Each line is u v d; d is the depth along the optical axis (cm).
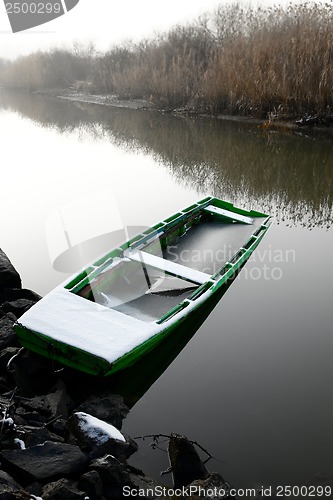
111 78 2872
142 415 510
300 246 890
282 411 508
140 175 1380
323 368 570
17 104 2930
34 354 548
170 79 2253
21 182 1305
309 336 627
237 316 670
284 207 1132
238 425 491
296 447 465
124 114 2342
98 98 2831
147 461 452
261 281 756
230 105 1952
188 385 550
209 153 1605
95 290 634
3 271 674
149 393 541
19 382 516
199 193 1224
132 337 536
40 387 534
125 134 1947
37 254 859
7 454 407
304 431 482
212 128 1862
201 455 457
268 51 1803
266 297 714
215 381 554
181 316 589
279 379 554
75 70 3419
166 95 2269
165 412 513
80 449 426
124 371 562
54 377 544
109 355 509
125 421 502
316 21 1720
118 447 440
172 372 570
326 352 597
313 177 1347
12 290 666
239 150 1599
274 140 1639
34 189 1236
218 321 661
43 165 1492
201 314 667
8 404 468
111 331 541
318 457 454
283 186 1284
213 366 578
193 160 1534
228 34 2111
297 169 1407
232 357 592
